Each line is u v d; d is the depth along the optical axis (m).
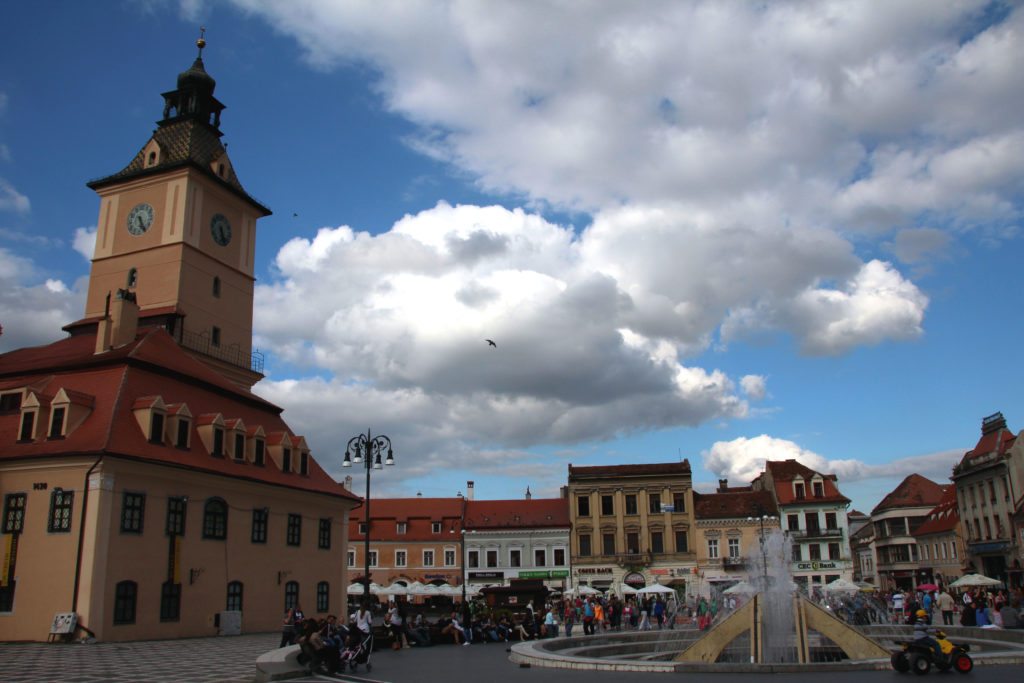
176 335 58.50
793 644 25.23
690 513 89.88
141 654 31.03
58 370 46.44
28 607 38.12
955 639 32.78
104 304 61.75
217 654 30.94
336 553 57.28
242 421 49.84
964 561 81.56
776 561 37.22
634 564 88.50
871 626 37.38
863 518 156.25
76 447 39.88
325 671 23.50
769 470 97.50
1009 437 72.19
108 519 38.59
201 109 66.75
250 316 67.38
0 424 43.34
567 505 94.88
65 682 21.16
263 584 48.91
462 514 92.81
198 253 62.09
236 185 66.94
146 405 43.06
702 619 44.94
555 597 81.56
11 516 39.78
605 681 20.09
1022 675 19.83
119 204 63.62
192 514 43.97
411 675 22.86
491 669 24.61
